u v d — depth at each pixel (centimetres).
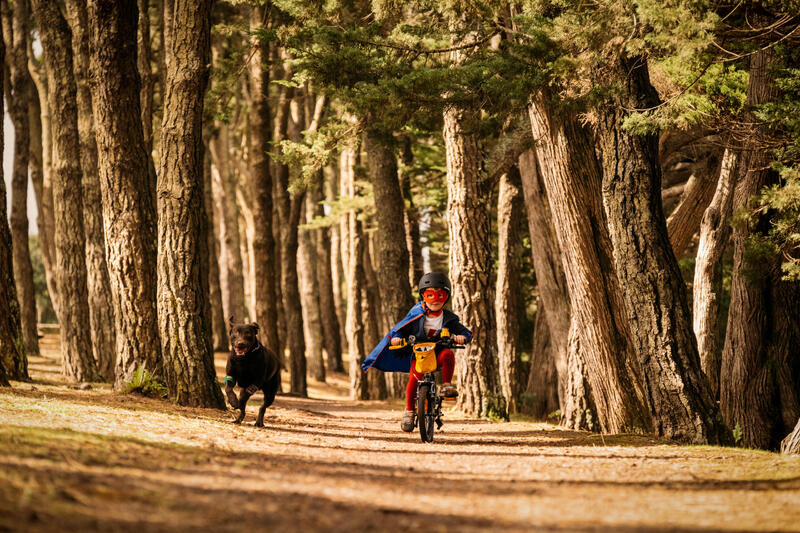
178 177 1181
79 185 1931
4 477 403
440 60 1320
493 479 596
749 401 1462
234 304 4172
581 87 1019
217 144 4112
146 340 1262
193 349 1162
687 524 420
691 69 992
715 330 1677
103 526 338
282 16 1800
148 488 438
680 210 1847
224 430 869
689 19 734
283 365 3775
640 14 755
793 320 1443
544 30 955
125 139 1288
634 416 1166
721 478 619
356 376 2909
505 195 2450
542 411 2355
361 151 3372
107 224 1283
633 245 991
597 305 1191
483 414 1533
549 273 2094
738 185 1405
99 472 465
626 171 997
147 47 2045
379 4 1150
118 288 1270
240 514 395
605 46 899
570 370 1527
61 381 1747
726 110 1109
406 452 810
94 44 1284
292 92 2789
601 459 762
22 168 2700
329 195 4494
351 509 433
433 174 2831
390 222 2328
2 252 1361
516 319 2444
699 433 941
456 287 1575
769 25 940
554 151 1188
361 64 1088
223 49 2775
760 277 1193
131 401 1103
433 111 1063
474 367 1553
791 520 438
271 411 1388
